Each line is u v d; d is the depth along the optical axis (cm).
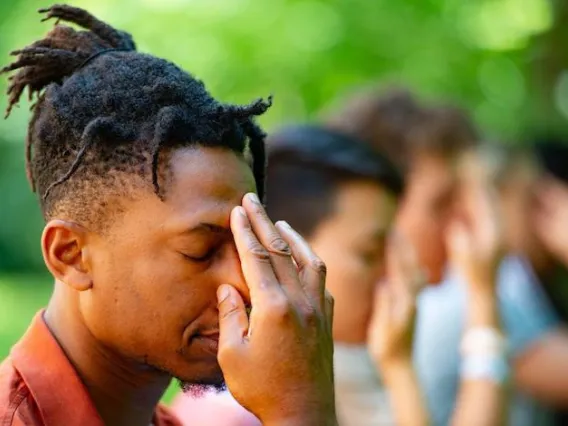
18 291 1786
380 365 562
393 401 559
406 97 743
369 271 551
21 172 2034
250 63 1617
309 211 546
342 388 572
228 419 434
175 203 311
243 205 323
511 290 727
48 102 332
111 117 318
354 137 582
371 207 550
